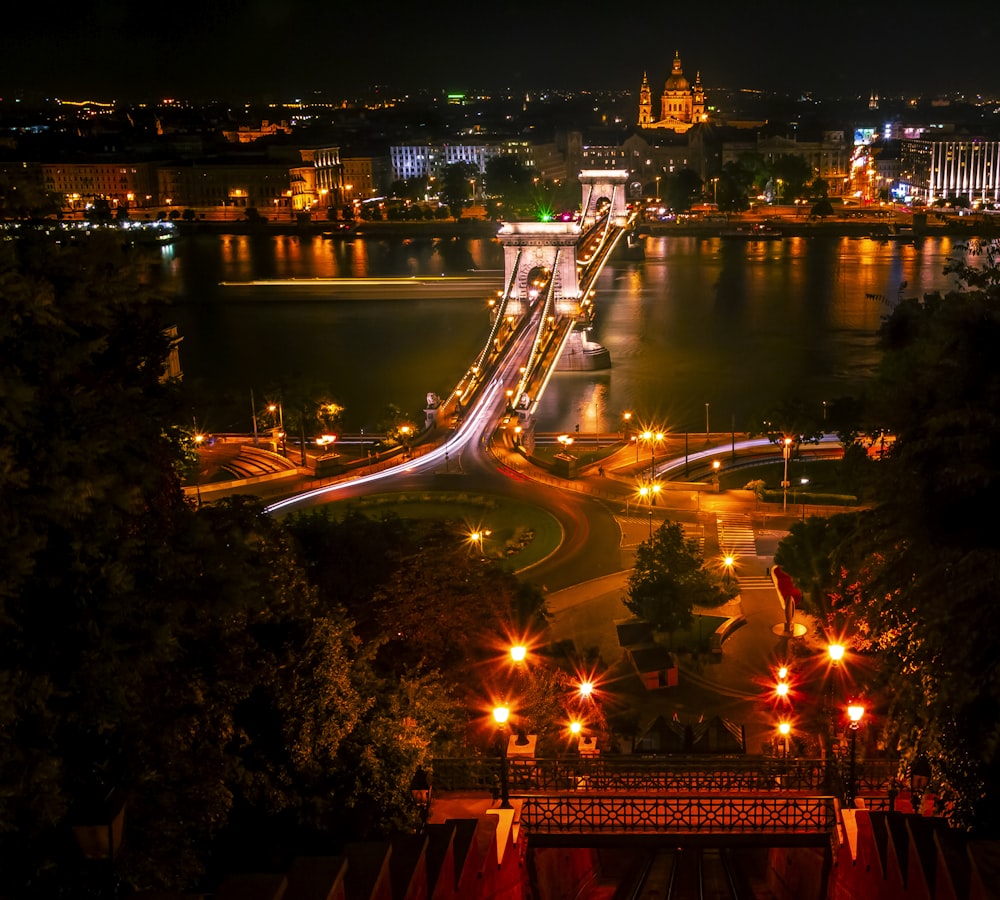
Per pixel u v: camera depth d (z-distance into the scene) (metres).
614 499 110.06
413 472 122.44
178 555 27.19
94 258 26.78
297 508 110.25
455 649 49.53
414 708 36.75
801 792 29.39
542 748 44.97
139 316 29.81
